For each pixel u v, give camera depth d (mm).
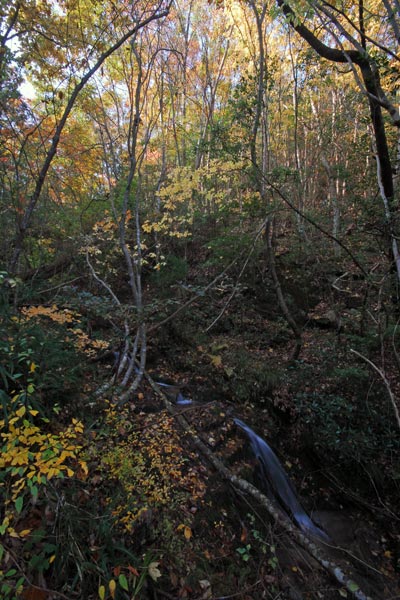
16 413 2410
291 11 5121
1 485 2340
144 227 7414
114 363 5395
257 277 9539
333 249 8344
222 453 4430
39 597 2066
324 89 11070
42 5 4914
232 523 3623
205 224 9828
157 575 2543
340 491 5027
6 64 4551
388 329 5535
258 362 6859
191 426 4617
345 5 5785
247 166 6324
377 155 5973
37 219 7207
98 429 3496
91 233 8016
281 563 3545
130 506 2916
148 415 4422
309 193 12188
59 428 3062
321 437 5406
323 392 6098
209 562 3078
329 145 10047
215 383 6109
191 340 7059
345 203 8250
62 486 2736
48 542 2334
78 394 3705
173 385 5730
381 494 4910
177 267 7914
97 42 5316
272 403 6012
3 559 2125
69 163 8852
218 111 12594
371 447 5195
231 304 8797
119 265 9125
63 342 3906
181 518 3248
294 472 5176
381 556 4195
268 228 6926
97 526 2590
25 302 4676
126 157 8352
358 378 5918
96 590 2318
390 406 5512
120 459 3207
